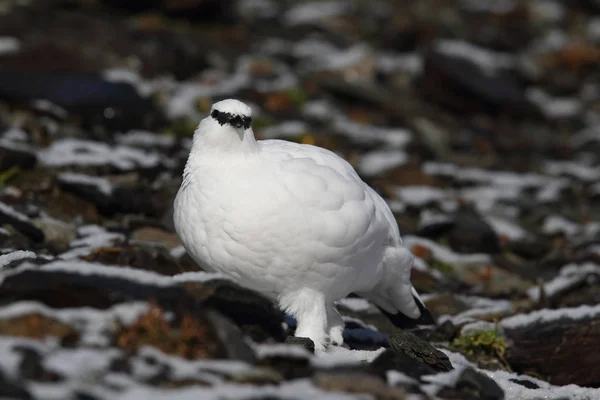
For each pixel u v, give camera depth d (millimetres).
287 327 8508
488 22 30531
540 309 11250
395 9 29844
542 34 30797
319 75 22766
